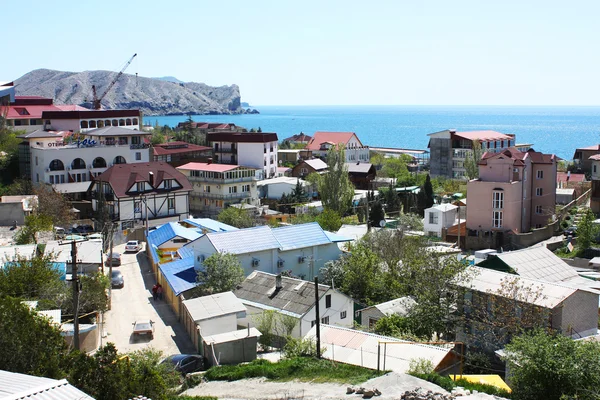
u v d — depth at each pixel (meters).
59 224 89.88
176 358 42.75
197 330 48.41
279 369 37.59
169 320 57.09
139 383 29.92
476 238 86.44
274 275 57.78
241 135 155.12
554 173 91.50
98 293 52.94
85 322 50.91
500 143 164.62
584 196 99.75
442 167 163.25
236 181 120.88
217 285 56.84
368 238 71.31
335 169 113.44
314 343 41.50
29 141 119.94
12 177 122.56
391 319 45.56
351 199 114.06
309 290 52.66
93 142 118.56
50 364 28.09
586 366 30.19
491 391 32.66
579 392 29.52
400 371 35.62
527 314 40.12
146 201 102.75
